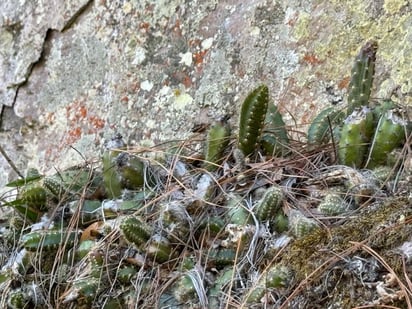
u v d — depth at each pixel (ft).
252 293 1.62
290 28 2.52
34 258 2.07
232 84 2.62
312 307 1.54
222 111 2.62
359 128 1.94
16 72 3.29
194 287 1.73
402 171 1.83
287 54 2.50
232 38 2.65
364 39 2.34
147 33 2.89
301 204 1.87
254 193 1.98
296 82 2.46
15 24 3.31
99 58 3.03
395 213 1.60
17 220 2.29
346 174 1.88
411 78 2.20
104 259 1.93
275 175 2.00
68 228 2.07
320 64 2.42
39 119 3.21
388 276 1.47
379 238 1.55
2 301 2.04
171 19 2.83
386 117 1.92
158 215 1.96
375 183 1.85
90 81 3.05
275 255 1.70
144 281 1.86
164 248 1.88
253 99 2.00
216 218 1.90
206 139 2.19
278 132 2.16
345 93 2.34
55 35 3.20
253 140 2.05
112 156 2.14
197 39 2.75
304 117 2.41
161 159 2.21
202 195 1.97
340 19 2.41
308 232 1.71
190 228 1.91
